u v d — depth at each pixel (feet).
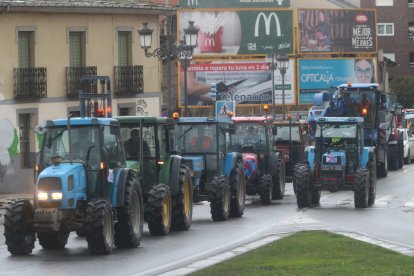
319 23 430.61
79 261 104.37
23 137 236.63
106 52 261.03
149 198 128.26
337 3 466.70
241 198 160.25
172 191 133.69
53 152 113.39
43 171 109.60
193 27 217.56
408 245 109.19
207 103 416.46
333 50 433.07
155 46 279.69
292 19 424.87
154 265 99.30
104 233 109.09
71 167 110.01
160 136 134.00
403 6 609.42
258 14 422.00
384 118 259.19
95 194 112.06
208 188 153.79
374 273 82.79
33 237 111.65
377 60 442.50
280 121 232.94
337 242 109.60
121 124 133.28
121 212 115.03
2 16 230.07
